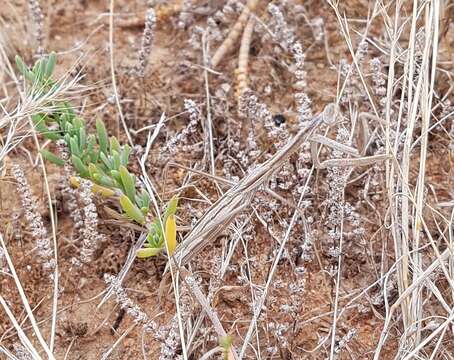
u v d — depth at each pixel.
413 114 0.33
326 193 0.35
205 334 0.32
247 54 0.40
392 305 0.32
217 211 0.31
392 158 0.32
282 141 0.36
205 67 0.39
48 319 0.34
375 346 0.33
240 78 0.39
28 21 0.42
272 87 0.40
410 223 0.34
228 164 0.36
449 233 0.33
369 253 0.34
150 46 0.39
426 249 0.34
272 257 0.34
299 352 0.32
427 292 0.33
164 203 0.36
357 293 0.34
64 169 0.36
